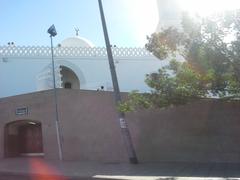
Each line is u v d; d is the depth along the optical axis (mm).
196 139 17484
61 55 28938
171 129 17984
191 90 14336
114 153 19266
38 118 21781
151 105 15195
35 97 22016
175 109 17953
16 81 28250
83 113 20344
